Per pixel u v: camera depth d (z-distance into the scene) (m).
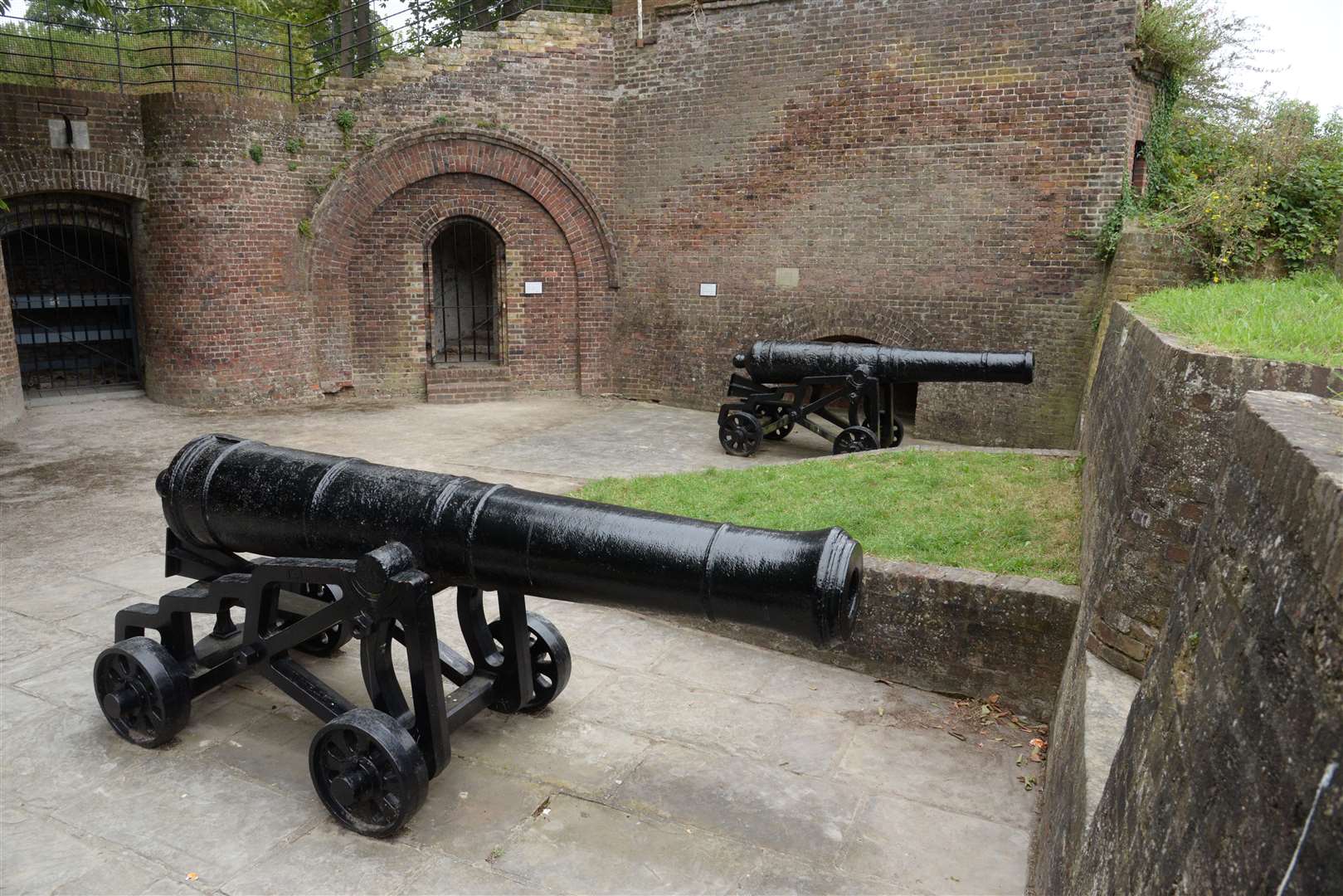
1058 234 10.30
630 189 13.12
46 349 12.96
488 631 4.23
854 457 7.97
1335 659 1.20
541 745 4.17
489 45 12.61
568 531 3.28
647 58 12.62
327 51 17.55
